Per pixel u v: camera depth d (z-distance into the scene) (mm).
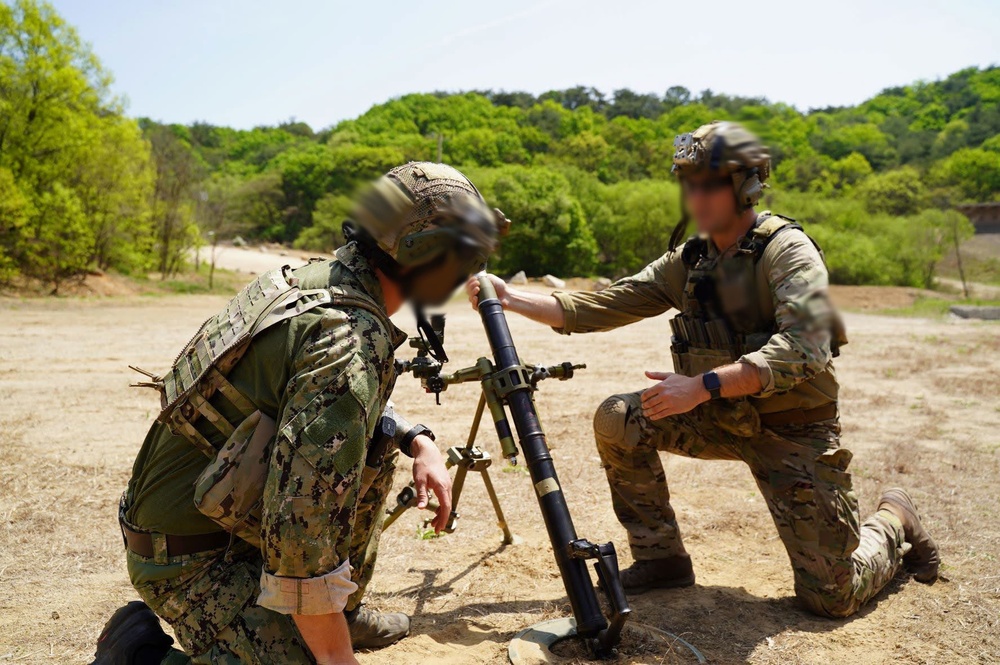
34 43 26547
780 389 2793
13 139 26438
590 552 2689
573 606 2725
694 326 3197
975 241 54281
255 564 1970
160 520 1948
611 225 41781
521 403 2904
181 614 1949
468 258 1984
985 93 115875
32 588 3457
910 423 7133
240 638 1895
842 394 8648
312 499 1729
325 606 1767
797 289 2809
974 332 16422
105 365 10156
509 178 41438
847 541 3031
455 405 7695
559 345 12812
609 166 66250
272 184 58531
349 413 1776
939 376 10062
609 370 10148
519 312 3301
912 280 38375
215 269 40312
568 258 41875
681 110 70688
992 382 9492
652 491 3381
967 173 69688
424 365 2984
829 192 32656
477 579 3602
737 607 3264
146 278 31406
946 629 3092
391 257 1975
